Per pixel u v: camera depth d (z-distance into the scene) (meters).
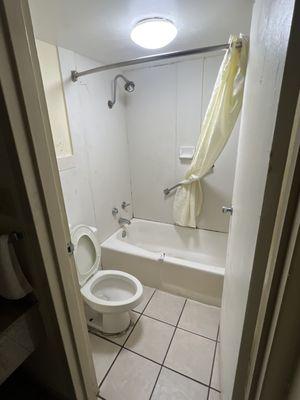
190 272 1.87
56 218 0.83
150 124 2.36
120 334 1.66
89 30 1.35
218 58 1.93
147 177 2.59
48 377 1.16
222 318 1.46
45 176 0.76
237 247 0.98
